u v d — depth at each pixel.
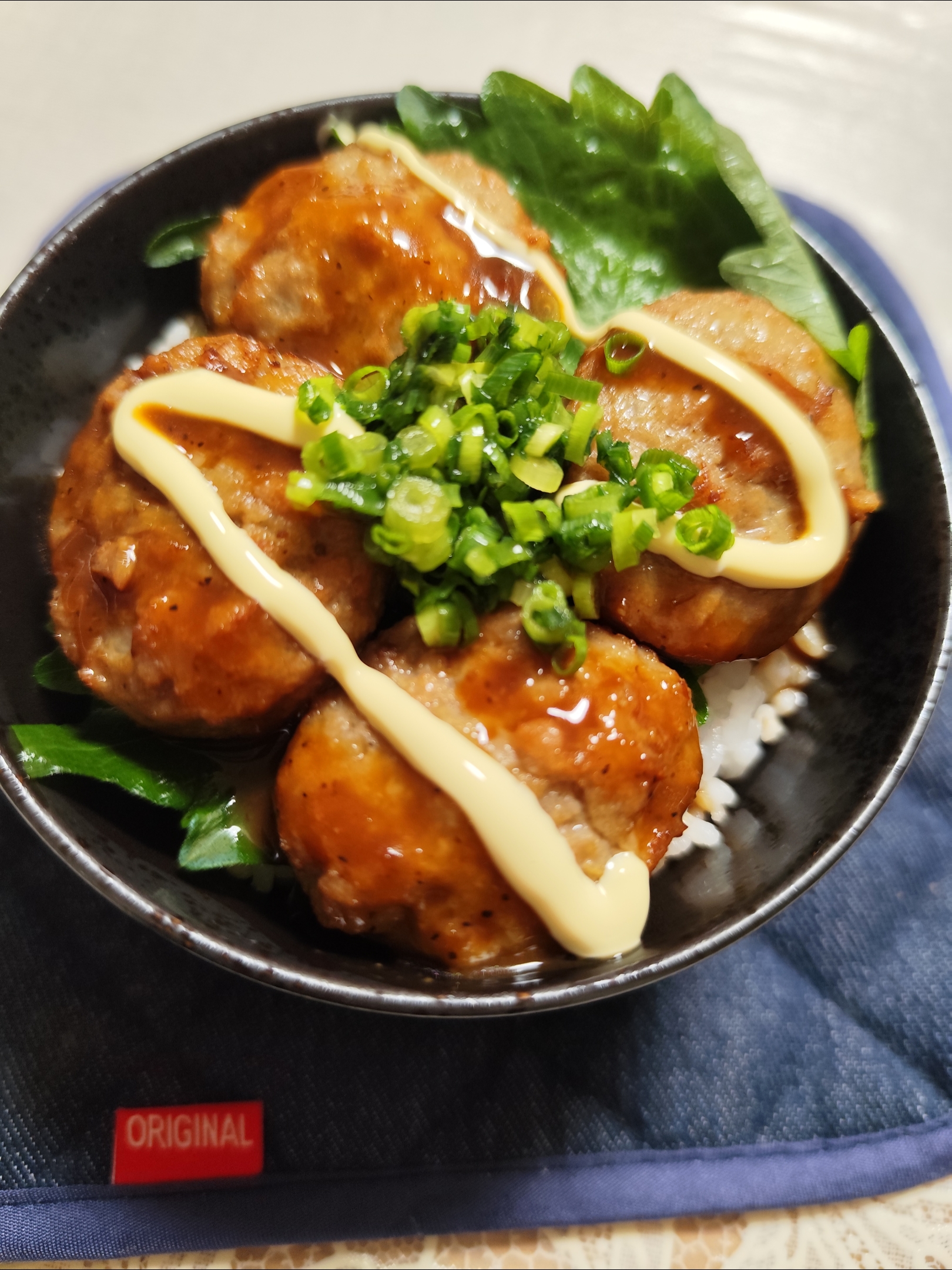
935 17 0.26
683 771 0.14
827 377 0.16
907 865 0.18
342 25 0.24
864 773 0.14
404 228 0.15
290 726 0.15
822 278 0.17
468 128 0.18
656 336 0.15
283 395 0.14
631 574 0.15
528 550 0.14
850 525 0.15
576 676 0.13
